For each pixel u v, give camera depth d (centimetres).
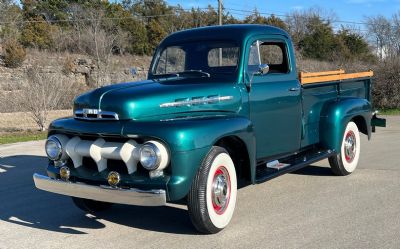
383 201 602
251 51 580
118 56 3909
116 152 466
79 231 526
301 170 794
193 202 469
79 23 4144
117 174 457
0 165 931
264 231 503
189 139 451
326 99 718
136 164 465
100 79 3170
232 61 570
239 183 665
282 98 609
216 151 483
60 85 1672
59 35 3875
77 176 489
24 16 4744
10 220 573
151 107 481
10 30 3797
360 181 712
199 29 629
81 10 4434
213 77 567
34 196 686
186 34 630
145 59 4000
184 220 554
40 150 1108
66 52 3597
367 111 779
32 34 3928
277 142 611
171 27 4959
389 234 484
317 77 679
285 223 527
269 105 589
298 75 647
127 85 520
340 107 712
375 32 4881
